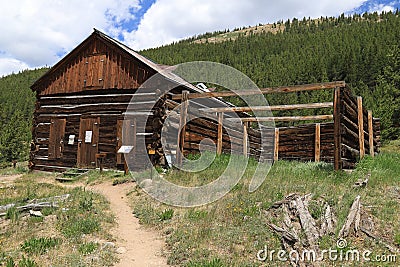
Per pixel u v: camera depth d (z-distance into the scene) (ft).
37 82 54.34
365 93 139.85
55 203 26.30
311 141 54.85
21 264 16.15
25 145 124.98
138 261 18.06
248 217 21.22
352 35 301.43
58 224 22.16
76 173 45.37
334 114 31.50
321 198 22.21
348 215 19.45
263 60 317.63
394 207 21.66
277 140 58.49
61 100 52.90
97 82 49.29
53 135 52.47
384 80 133.18
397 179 27.99
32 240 18.99
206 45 393.70
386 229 19.10
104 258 17.78
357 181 26.71
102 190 34.71
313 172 31.40
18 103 308.81
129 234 22.03
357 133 39.93
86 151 49.01
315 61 216.95
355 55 207.31
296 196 22.27
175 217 23.82
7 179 46.47
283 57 305.32
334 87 32.01
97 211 25.32
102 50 49.88
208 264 16.29
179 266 17.35
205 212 23.20
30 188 34.99
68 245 19.22
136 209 26.78
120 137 46.39
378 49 207.72
